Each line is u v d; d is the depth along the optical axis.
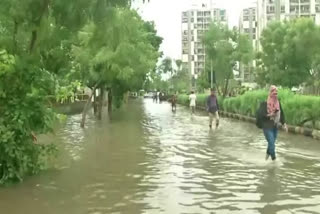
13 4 10.94
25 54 11.28
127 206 8.39
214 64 50.91
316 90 53.38
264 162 13.40
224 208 8.20
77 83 11.68
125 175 11.43
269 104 13.66
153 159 14.09
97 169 12.29
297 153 15.24
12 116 10.34
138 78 36.50
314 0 124.38
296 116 22.66
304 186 10.05
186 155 14.94
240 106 35.72
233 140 19.53
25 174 11.34
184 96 71.56
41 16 11.24
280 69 52.19
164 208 8.23
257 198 8.95
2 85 10.44
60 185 10.23
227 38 50.22
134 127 27.20
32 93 10.80
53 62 14.45
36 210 8.19
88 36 22.91
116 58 25.86
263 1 126.88
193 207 8.29
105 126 28.11
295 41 50.25
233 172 11.79
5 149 10.16
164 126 28.11
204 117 38.72
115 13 11.69
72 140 19.64
